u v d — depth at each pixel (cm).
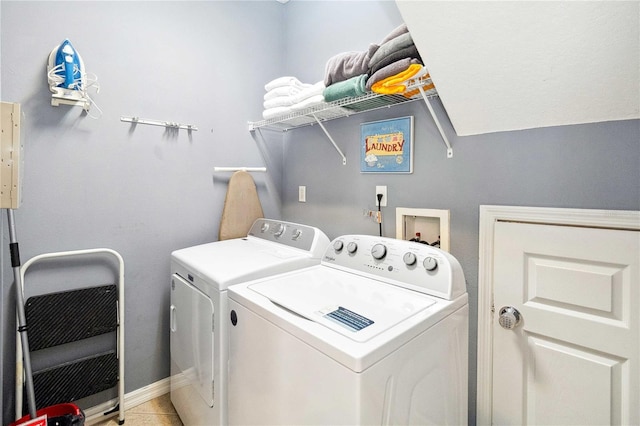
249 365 114
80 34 162
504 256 134
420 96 152
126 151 179
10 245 137
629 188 106
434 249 127
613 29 89
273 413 104
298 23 233
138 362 189
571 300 119
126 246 182
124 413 181
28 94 150
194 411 151
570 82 104
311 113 184
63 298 161
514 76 111
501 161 133
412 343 93
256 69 231
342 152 199
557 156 120
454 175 148
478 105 127
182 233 201
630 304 108
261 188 237
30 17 149
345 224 200
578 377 119
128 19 176
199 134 205
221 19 212
